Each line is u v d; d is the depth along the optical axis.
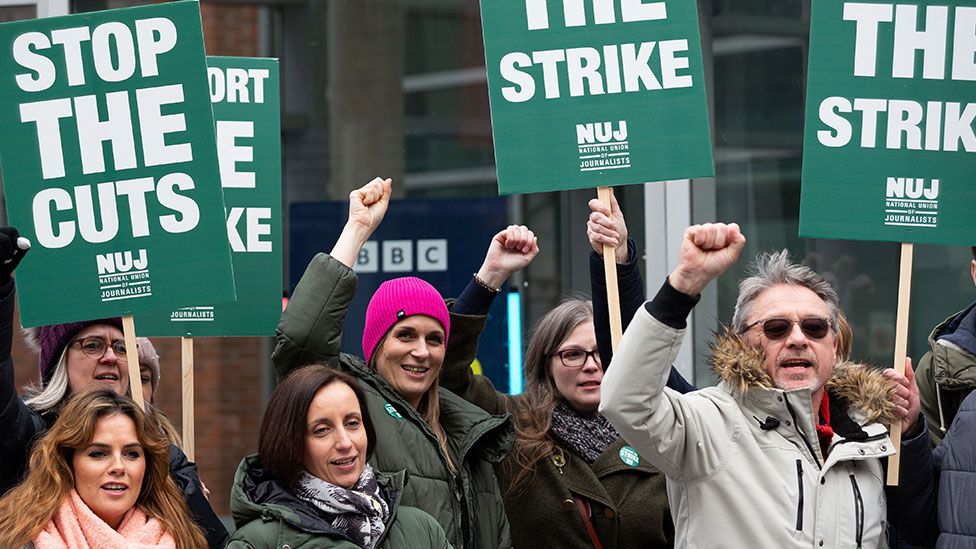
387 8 17.44
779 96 16.28
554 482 11.20
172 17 10.49
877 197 10.61
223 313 11.65
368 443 9.60
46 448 9.04
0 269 9.09
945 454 10.14
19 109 10.45
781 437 9.45
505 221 16.98
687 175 10.38
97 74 10.48
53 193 10.47
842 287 16.08
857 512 9.40
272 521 9.01
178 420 17.09
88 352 10.65
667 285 8.95
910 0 10.62
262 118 11.84
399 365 10.54
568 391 11.42
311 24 17.42
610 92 10.45
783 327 9.51
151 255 10.45
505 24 10.52
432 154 17.30
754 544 9.23
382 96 17.39
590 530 11.09
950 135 10.61
